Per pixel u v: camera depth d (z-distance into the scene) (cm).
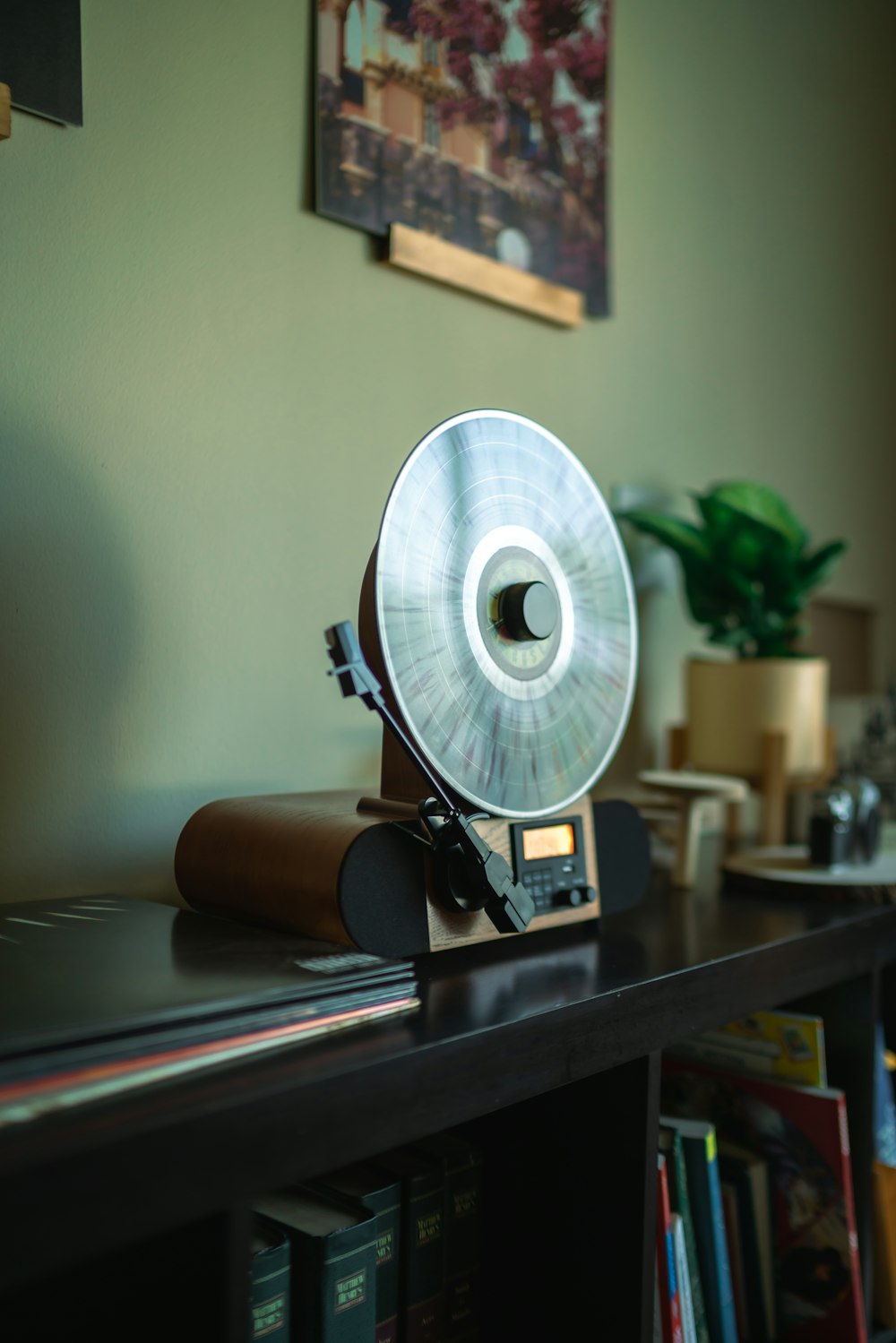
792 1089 99
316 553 111
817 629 203
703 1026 81
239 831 81
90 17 91
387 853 74
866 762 210
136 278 95
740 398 178
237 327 103
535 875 84
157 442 97
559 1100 81
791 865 122
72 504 91
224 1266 50
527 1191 83
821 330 200
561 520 89
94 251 92
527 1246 83
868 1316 106
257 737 105
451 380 126
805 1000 110
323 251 111
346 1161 55
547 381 140
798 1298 99
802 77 194
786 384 190
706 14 169
